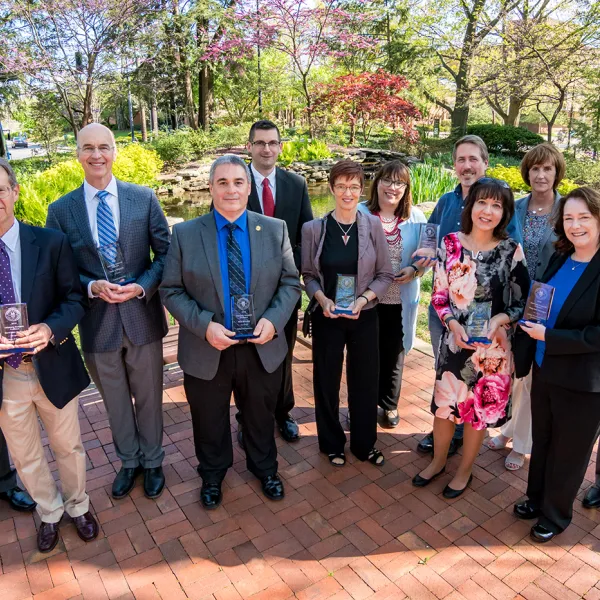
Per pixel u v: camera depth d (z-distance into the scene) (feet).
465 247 8.86
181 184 46.47
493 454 10.98
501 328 8.77
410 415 12.43
